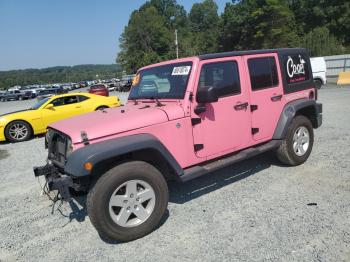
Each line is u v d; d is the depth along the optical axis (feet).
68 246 12.74
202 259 11.12
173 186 17.48
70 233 13.71
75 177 11.76
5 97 154.20
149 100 15.65
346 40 221.66
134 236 12.50
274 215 13.56
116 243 12.63
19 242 13.37
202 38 286.05
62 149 13.38
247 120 16.37
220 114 15.15
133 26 305.12
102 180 11.82
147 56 286.46
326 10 224.74
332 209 13.67
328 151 21.57
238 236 12.26
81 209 15.89
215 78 15.01
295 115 18.89
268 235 12.14
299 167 18.89
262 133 17.28
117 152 11.76
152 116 13.37
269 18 194.70
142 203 12.91
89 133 12.34
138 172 12.32
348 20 214.90
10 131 35.99
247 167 19.45
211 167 14.55
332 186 15.96
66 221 14.83
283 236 12.00
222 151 15.46
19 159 27.58
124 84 139.54
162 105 14.49
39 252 12.51
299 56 19.58
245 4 211.82
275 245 11.50
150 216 12.75
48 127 14.60
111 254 11.93
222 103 15.20
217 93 15.02
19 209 16.63
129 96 17.40
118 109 15.56
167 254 11.59
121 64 316.19
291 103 18.60
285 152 18.44
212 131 14.93
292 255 10.89
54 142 14.20
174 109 13.87
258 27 198.08
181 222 13.66
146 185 12.64
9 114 36.94
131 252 11.93
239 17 209.46
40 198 17.88
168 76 15.16
